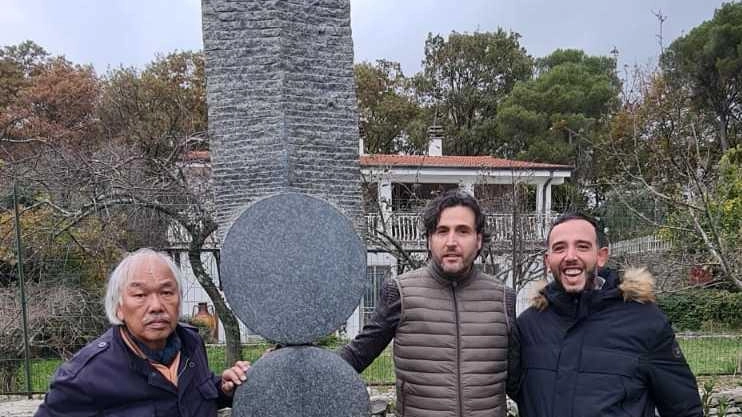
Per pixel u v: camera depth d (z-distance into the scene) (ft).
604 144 31.76
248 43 15.14
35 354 23.17
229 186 15.48
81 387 6.04
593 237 7.27
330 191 15.61
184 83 84.89
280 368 7.64
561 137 87.66
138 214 23.85
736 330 36.76
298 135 15.33
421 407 7.45
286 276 7.83
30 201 24.25
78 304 22.33
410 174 51.65
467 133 102.89
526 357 7.44
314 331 7.88
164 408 6.30
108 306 6.41
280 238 7.85
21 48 95.86
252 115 15.24
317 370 7.73
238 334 23.72
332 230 7.99
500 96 107.04
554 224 7.50
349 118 15.89
